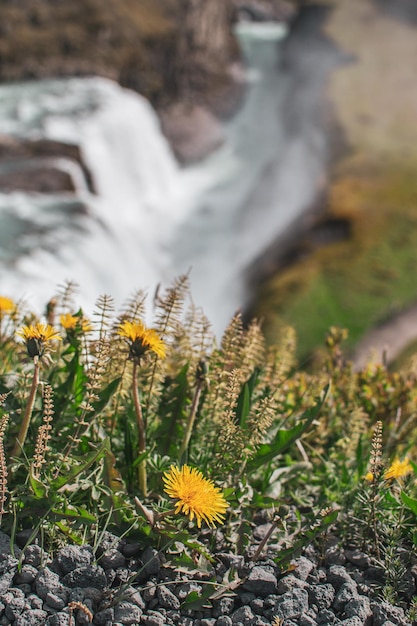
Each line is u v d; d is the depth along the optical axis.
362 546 3.58
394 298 24.16
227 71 48.12
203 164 37.62
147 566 3.24
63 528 3.21
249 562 3.35
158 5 47.41
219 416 3.74
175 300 3.72
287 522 3.67
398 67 51.69
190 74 45.19
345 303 23.91
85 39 40.97
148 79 41.72
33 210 22.53
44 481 3.32
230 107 44.66
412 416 4.66
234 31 57.41
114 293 20.92
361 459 3.98
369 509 3.59
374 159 36.97
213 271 27.55
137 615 3.04
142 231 28.45
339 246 28.02
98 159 27.95
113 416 3.72
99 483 3.43
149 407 3.89
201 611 3.16
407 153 37.53
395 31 58.62
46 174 24.72
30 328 3.23
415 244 27.66
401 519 3.52
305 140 40.78
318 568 3.47
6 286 17.06
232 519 3.55
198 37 47.28
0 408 3.42
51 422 3.60
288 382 5.07
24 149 26.14
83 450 3.59
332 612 3.16
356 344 21.88
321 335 22.44
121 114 31.58
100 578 3.11
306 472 3.96
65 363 3.99
